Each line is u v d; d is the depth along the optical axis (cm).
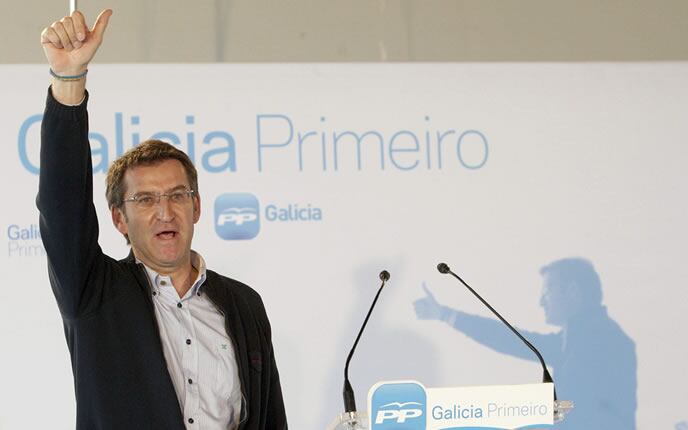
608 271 488
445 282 477
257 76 470
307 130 472
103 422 272
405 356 471
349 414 276
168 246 291
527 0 564
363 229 473
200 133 464
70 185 263
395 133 479
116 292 282
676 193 495
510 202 484
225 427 287
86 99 265
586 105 493
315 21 545
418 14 557
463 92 485
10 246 445
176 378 283
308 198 470
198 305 296
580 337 483
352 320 469
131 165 295
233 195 465
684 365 489
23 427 441
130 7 530
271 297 465
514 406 275
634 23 570
